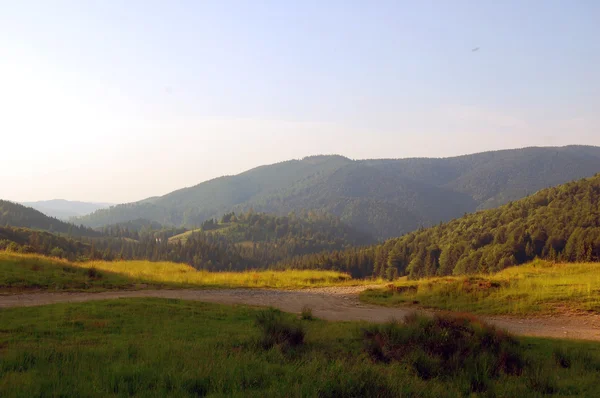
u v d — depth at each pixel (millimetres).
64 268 20156
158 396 5633
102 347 8305
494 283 17547
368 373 6535
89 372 6547
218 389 5941
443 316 9641
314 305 16516
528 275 20016
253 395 5688
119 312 12055
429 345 8594
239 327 11211
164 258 140875
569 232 79250
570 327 12961
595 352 9516
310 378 6363
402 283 19828
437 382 7113
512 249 79062
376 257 119125
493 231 98062
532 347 9914
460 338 8859
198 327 10969
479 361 8047
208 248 155750
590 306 14516
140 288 18484
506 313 14727
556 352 9164
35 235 84875
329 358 7992
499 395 6699
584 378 7680
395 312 15242
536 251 80438
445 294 17266
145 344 8625
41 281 17172
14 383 5867
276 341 9000
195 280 22000
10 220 175000
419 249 109500
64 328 10078
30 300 14320
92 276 19531
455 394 6496
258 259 174000
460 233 111062
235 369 6727
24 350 7602
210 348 8344
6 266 18484
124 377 6309
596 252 64000
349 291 20156
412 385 6434
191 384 6102
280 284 22297
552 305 14930
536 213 100125
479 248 90188
